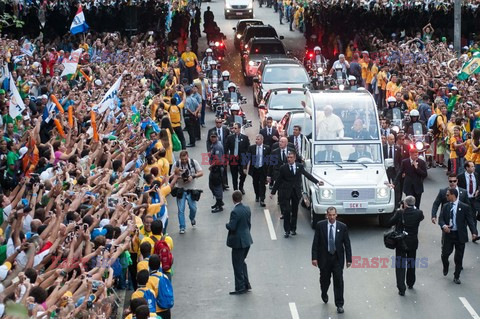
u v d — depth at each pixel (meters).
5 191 55.56
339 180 60.34
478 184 58.59
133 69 90.19
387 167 61.91
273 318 46.09
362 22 132.00
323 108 64.56
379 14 132.50
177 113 82.06
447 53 107.06
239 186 70.19
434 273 52.47
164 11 144.50
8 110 62.97
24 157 55.16
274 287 50.47
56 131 61.62
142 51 105.19
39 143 57.12
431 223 62.34
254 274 52.47
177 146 74.06
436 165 78.50
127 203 46.41
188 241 58.94
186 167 60.28
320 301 48.31
